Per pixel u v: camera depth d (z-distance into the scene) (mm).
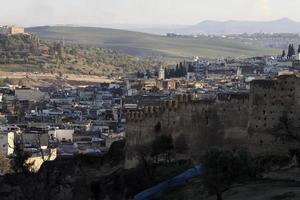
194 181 172625
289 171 158625
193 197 158875
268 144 170875
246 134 175875
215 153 149375
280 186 147250
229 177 146000
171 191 174250
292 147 167875
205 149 185250
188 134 191375
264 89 172125
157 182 185875
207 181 146375
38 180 153500
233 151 162625
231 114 179750
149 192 180750
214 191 146625
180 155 193000
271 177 156625
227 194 145875
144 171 194750
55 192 169625
